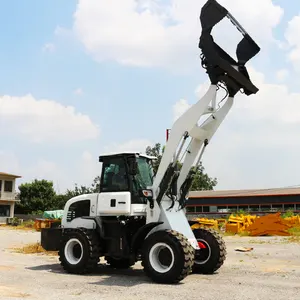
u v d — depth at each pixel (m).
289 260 12.78
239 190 52.53
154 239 8.90
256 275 9.83
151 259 8.92
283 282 8.84
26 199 59.41
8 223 48.16
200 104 9.25
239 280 9.10
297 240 19.98
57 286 8.47
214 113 9.83
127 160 10.23
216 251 9.98
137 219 10.14
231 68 8.98
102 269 11.22
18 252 15.63
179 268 8.55
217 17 8.91
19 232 30.86
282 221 23.69
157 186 9.65
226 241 20.12
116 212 10.06
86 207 10.92
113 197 10.18
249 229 24.52
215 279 9.26
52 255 14.53
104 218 10.44
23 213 59.47
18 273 10.16
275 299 7.16
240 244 18.36
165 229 9.38
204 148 9.97
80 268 10.06
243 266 11.41
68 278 9.52
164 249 8.90
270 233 23.64
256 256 13.80
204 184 65.81
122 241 9.98
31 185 59.84
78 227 10.72
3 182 51.88
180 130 9.47
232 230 25.62
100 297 7.35
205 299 7.17
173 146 9.52
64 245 10.44
